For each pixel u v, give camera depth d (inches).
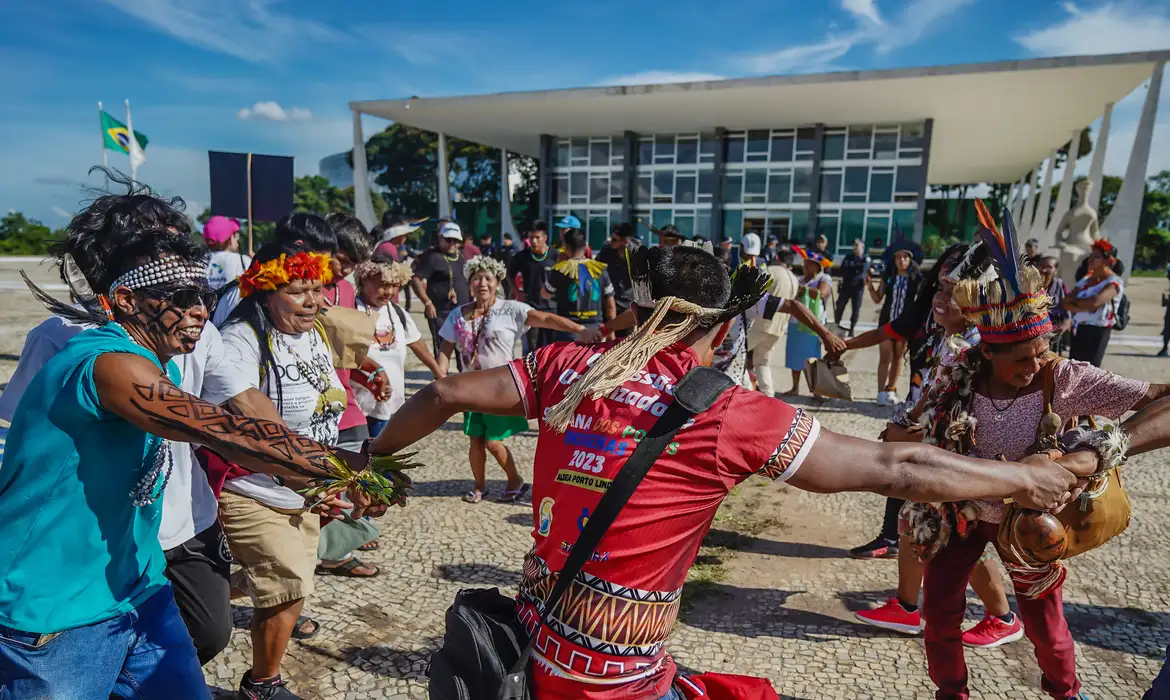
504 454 195.8
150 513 75.5
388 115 1120.2
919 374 156.9
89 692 71.2
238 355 103.6
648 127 1114.7
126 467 70.6
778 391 343.0
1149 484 215.6
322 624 135.9
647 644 57.6
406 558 164.1
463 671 58.9
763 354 299.7
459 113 1073.5
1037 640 96.9
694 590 152.7
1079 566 163.5
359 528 142.7
